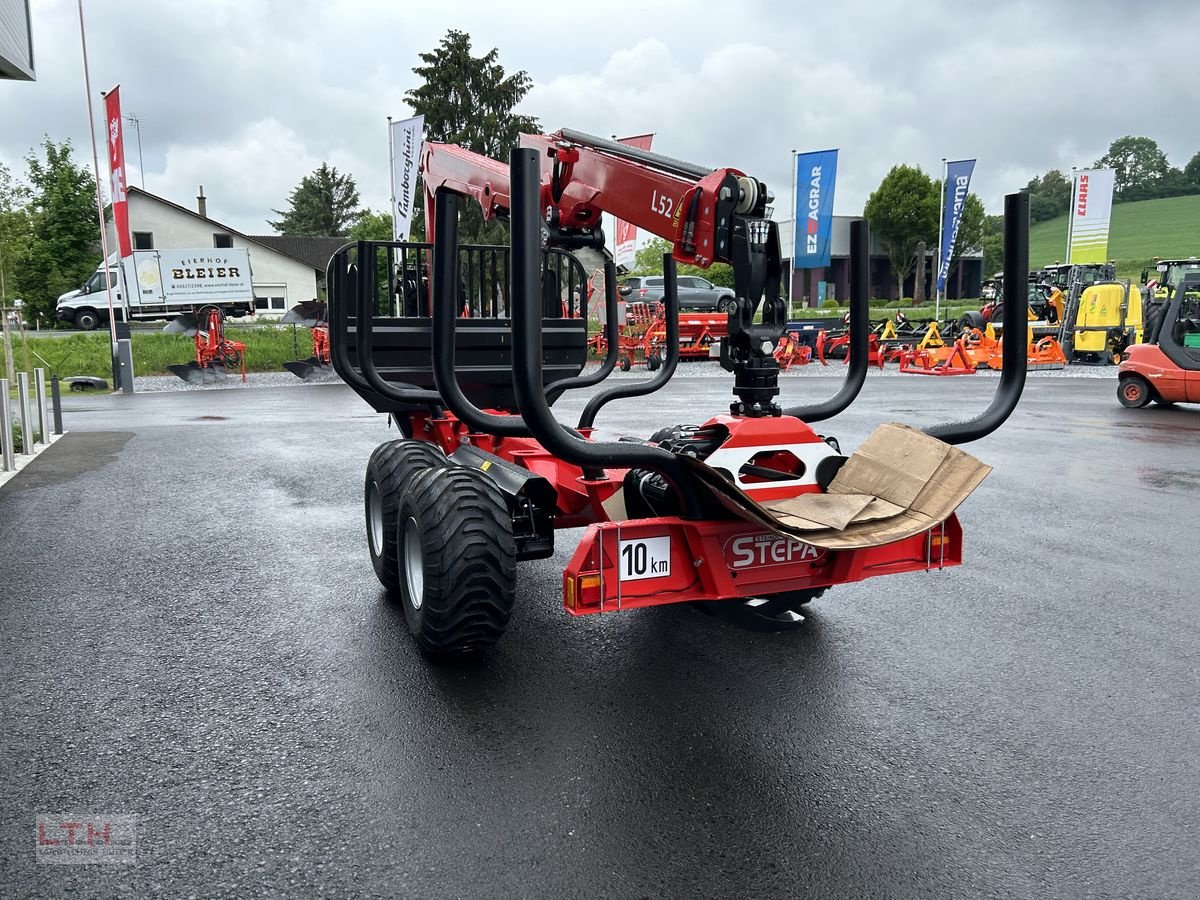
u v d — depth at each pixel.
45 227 42.75
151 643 4.67
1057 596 5.51
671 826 3.00
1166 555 6.43
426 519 4.15
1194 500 8.30
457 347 6.11
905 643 4.72
